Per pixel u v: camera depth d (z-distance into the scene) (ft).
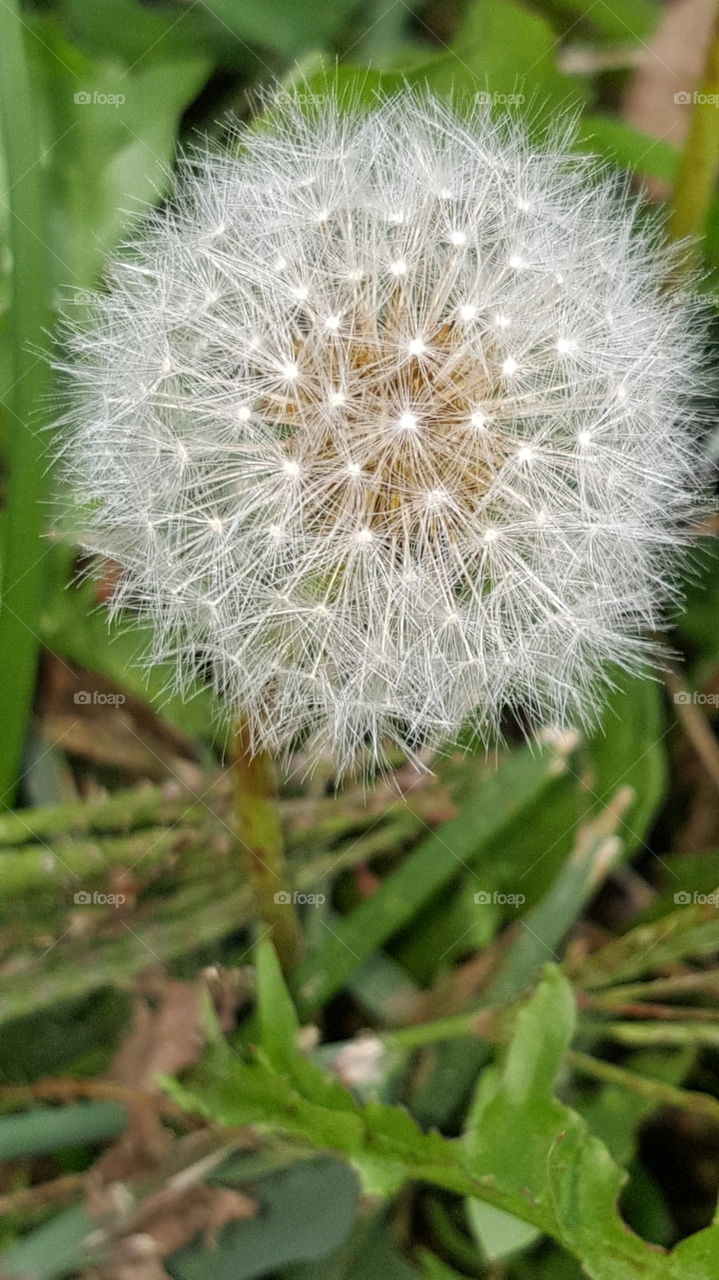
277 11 0.35
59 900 0.30
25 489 0.29
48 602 0.32
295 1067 0.27
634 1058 0.32
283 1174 0.29
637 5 0.36
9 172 0.29
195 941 0.31
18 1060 0.30
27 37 0.31
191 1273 0.28
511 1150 0.25
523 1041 0.25
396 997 0.32
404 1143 0.25
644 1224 0.31
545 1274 0.30
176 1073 0.29
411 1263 0.30
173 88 0.33
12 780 0.31
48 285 0.30
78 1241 0.28
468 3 0.36
